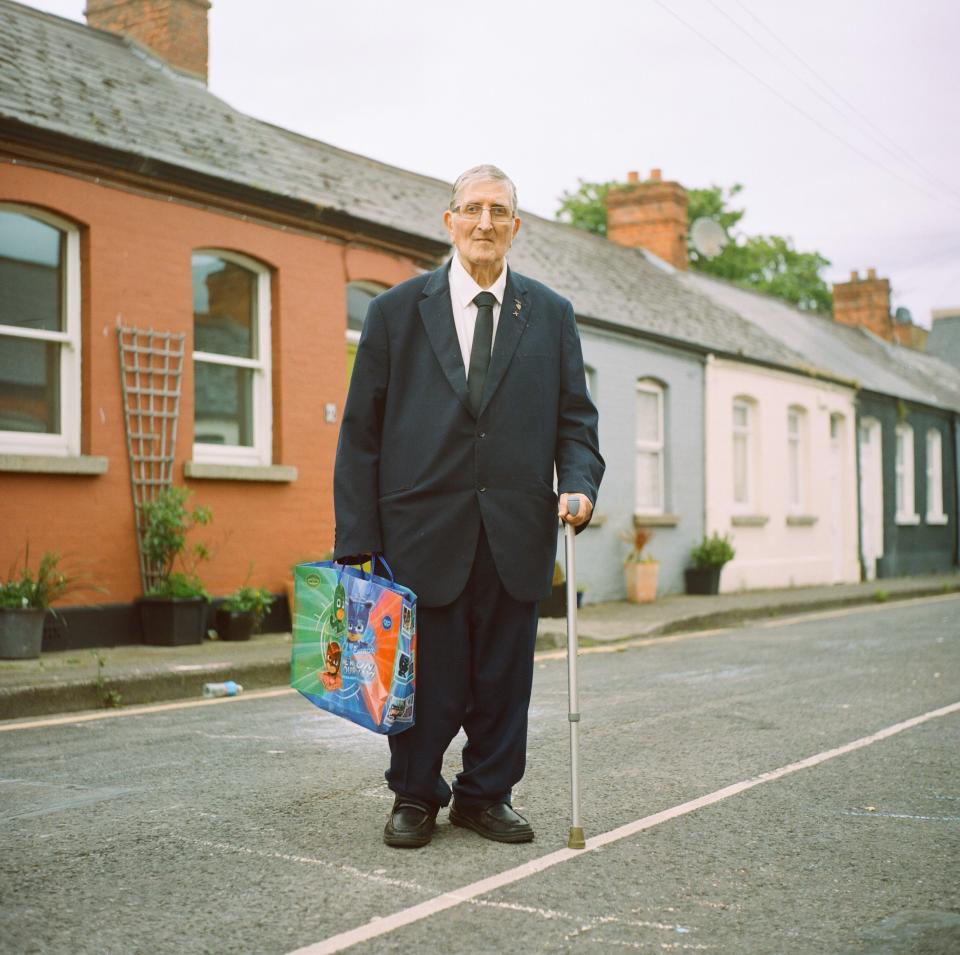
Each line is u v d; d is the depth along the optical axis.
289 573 10.33
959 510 27.36
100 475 8.86
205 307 9.95
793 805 4.34
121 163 8.98
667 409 16.08
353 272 11.07
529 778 4.80
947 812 4.24
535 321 3.90
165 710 6.73
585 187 35.41
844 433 21.59
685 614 12.80
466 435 3.74
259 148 11.20
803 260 37.91
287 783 4.68
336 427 10.84
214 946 2.85
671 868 3.52
